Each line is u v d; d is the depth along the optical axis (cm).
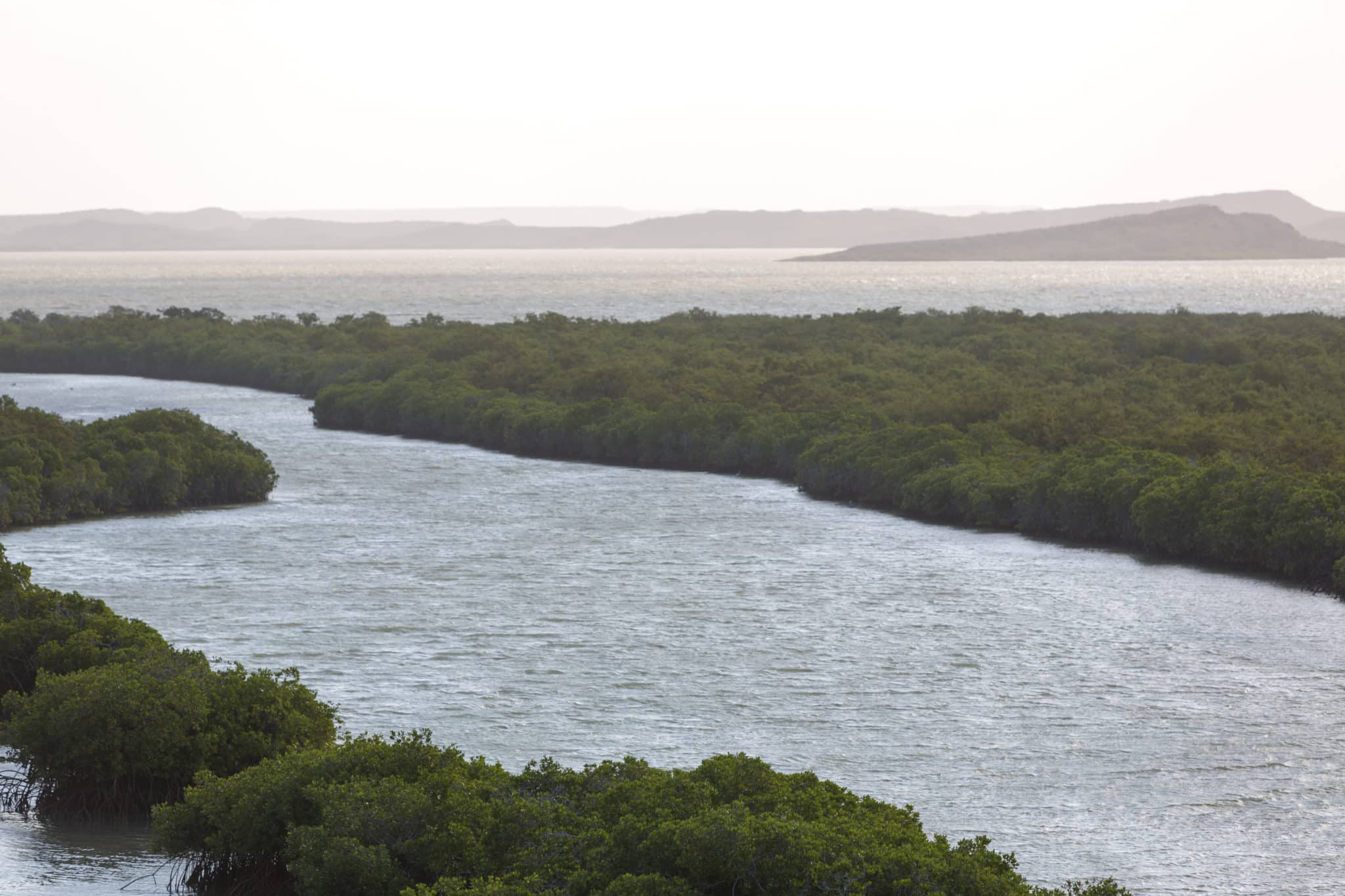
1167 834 5391
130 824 5141
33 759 5228
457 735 6400
